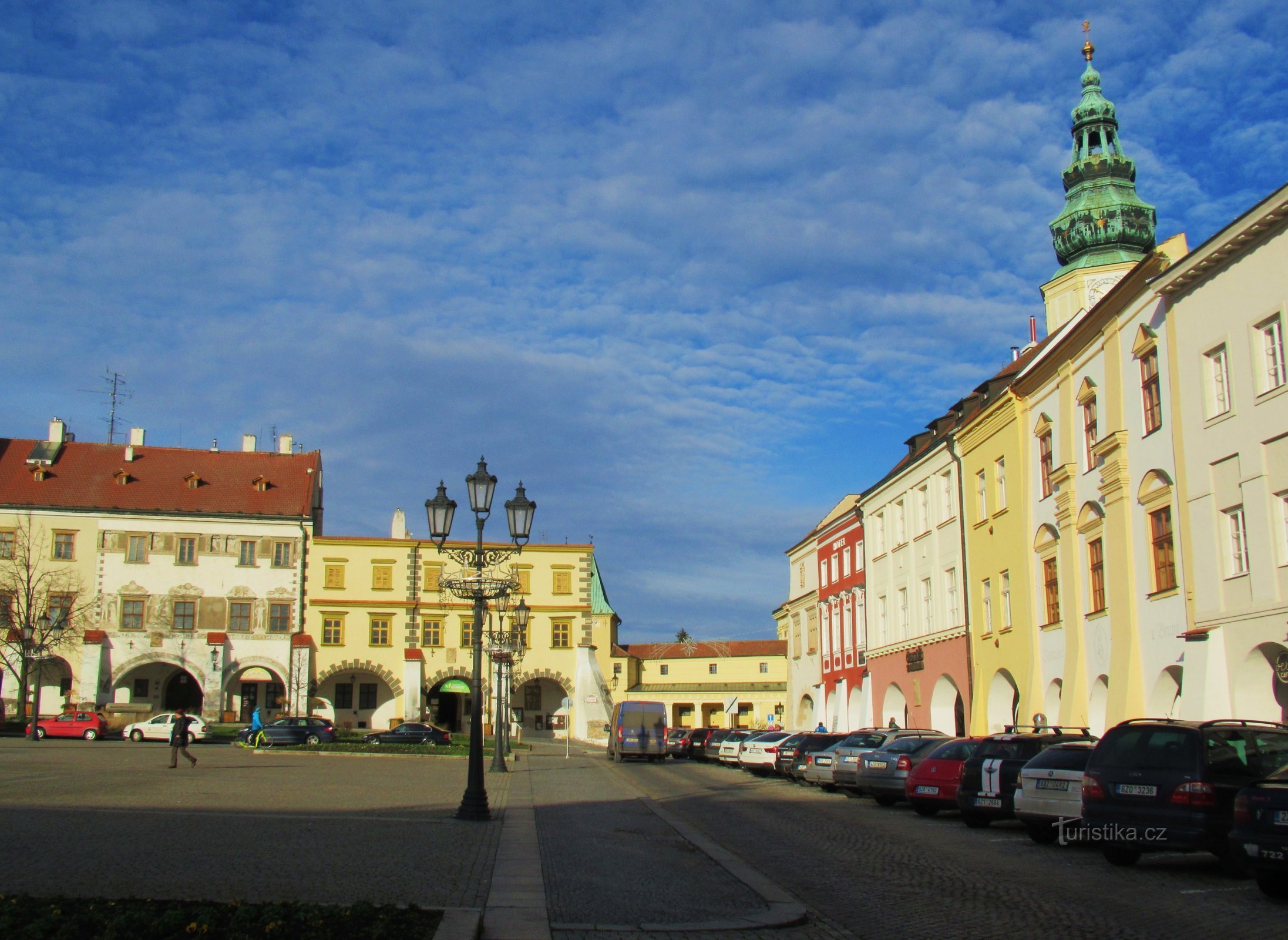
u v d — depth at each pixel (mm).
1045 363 36844
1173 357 29078
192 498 82188
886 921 13047
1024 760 22562
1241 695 26297
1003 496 41469
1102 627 33125
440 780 36156
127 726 65938
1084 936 12109
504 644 47906
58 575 77375
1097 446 32844
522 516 25844
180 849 16906
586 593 88750
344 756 50844
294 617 81688
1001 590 41250
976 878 16344
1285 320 24953
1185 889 15227
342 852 17094
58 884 13648
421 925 11258
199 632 79562
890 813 27359
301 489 85625
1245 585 26172
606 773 44688
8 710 74750
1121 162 48406
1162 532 30062
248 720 81750
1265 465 25531
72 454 83188
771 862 18016
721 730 59969
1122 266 47688
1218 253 26891
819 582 67562
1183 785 16203
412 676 83250
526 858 17297
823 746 39031
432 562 85688
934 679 47688
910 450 54812
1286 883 14383
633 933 12117
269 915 10945
